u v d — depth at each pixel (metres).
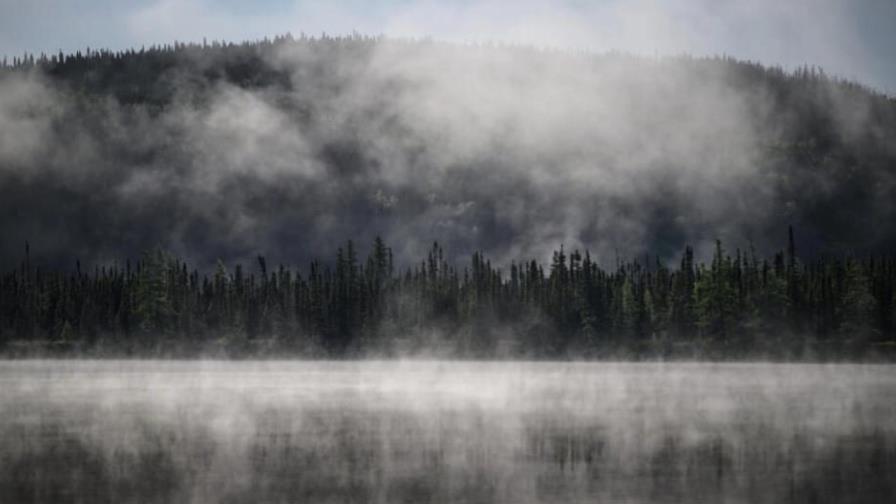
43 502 78.94
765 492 81.69
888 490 82.62
